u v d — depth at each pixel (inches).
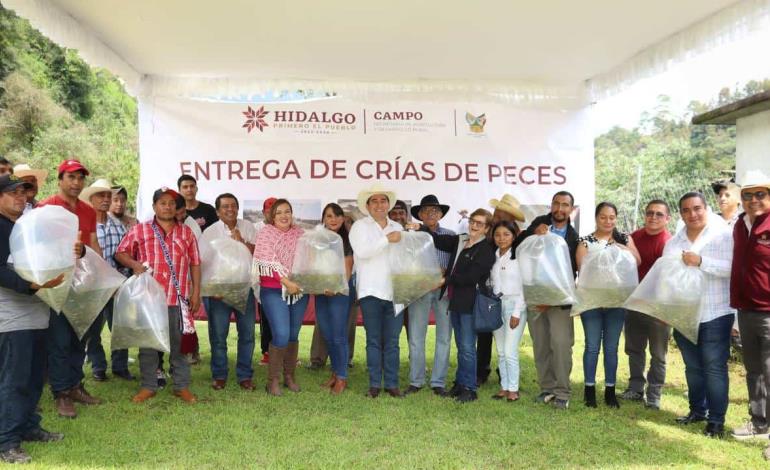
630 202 658.8
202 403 178.5
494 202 194.4
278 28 204.7
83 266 151.1
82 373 173.0
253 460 135.5
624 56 240.1
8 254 125.7
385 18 197.0
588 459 139.6
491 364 243.8
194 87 259.1
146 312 158.4
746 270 145.6
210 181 261.4
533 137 278.5
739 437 154.3
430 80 269.0
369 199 189.6
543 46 226.2
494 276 187.3
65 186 161.9
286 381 198.2
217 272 182.2
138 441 145.3
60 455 134.7
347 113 269.3
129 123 983.0
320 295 195.2
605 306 167.0
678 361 249.4
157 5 185.2
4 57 813.9
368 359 189.9
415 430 158.4
